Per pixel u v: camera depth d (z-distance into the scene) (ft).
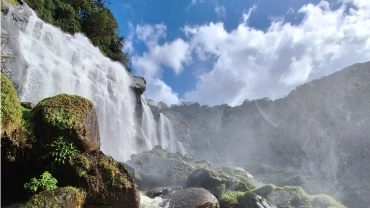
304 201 34.45
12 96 21.52
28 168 21.65
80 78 55.11
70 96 25.18
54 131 22.31
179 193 28.81
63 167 21.47
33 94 42.45
